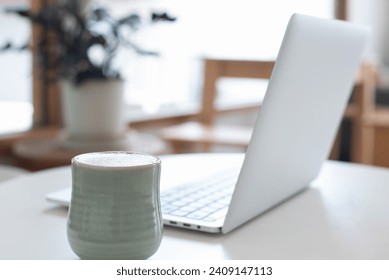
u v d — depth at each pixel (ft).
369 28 2.77
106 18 5.59
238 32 10.87
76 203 1.70
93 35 5.44
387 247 2.07
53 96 7.29
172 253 1.94
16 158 6.05
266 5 10.99
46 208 2.55
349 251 2.02
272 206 2.56
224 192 2.67
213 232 2.11
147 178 1.69
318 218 2.45
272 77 1.84
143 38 8.89
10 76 7.04
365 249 2.04
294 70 1.95
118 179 1.64
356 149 9.41
